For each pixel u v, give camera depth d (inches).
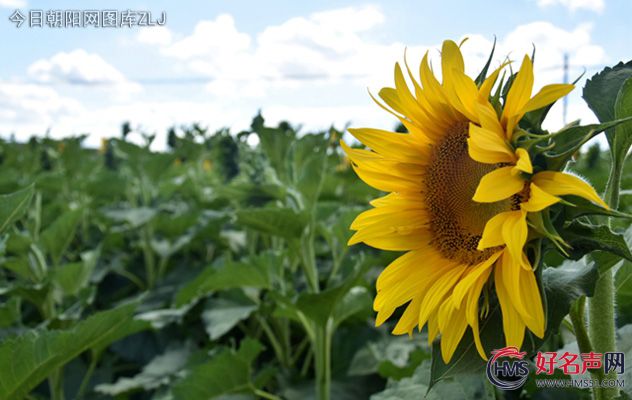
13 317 143.0
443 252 63.0
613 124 48.8
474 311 53.2
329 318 127.0
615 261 56.8
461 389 78.8
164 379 153.6
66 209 278.4
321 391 132.9
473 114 57.6
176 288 229.6
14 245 161.8
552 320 51.7
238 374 133.3
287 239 128.2
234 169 344.5
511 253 49.1
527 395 87.4
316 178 129.9
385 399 82.6
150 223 247.8
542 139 50.3
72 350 101.0
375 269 175.3
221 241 230.2
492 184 50.8
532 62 51.8
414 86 61.7
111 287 249.0
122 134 261.4
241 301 179.0
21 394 101.8
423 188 65.1
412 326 61.3
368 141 65.3
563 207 50.8
